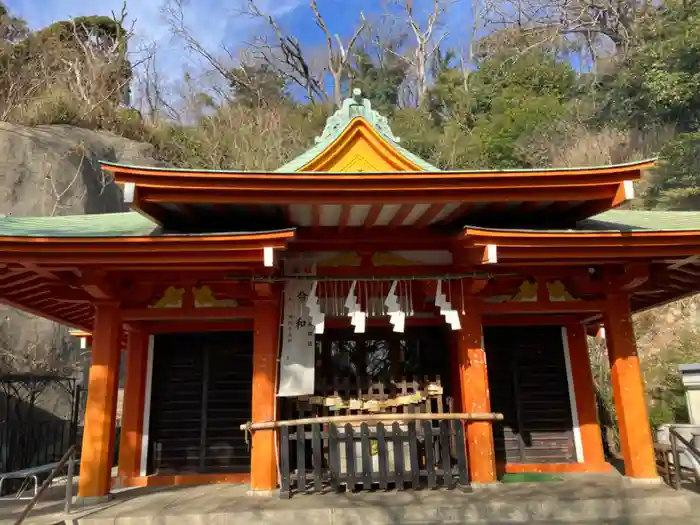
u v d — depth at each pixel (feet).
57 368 56.95
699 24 72.13
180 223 25.73
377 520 20.39
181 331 30.73
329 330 28.40
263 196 22.16
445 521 20.53
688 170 72.49
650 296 35.06
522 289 27.30
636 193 77.61
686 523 20.45
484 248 22.70
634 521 20.81
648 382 57.00
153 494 25.35
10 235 20.65
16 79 81.20
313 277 24.56
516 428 30.76
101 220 28.58
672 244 23.00
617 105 90.74
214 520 20.30
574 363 31.63
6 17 88.53
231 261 22.35
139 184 21.52
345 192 22.26
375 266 27.14
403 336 28.68
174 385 30.37
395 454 23.32
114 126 88.48
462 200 22.90
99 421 23.98
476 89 117.60
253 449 23.99
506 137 97.30
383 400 25.90
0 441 42.16
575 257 23.50
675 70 77.15
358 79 136.77
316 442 23.25
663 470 29.43
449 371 28.32
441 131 113.80
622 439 25.88
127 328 30.58
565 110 98.99
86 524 20.34
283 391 24.32
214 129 102.27
